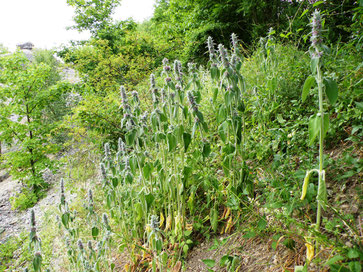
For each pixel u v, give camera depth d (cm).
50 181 1008
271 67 291
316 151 194
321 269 127
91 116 641
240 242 187
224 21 818
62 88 995
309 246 131
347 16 362
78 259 232
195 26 927
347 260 118
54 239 363
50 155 1211
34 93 1058
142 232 271
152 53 1052
